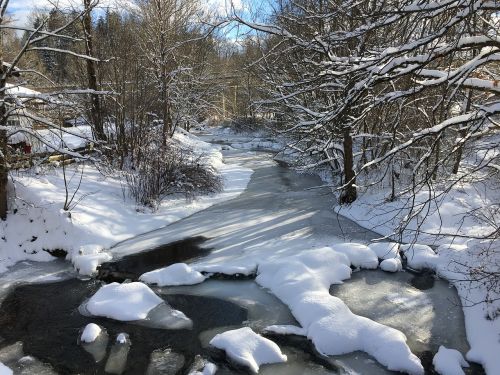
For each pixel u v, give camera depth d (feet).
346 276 26.66
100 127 45.11
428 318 22.24
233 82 102.27
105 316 22.81
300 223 36.40
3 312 23.34
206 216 39.04
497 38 15.03
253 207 41.78
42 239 30.63
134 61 48.65
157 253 30.48
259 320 22.33
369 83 16.31
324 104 47.03
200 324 22.07
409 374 18.19
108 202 35.99
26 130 29.22
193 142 77.51
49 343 20.66
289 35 21.58
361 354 19.67
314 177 57.11
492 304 21.42
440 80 15.83
